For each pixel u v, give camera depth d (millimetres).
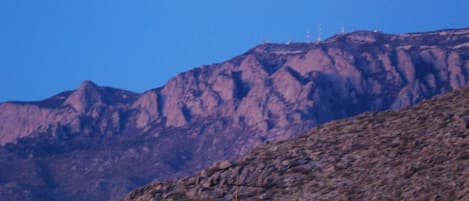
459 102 63500
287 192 55906
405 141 58688
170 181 59844
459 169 54344
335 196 54594
